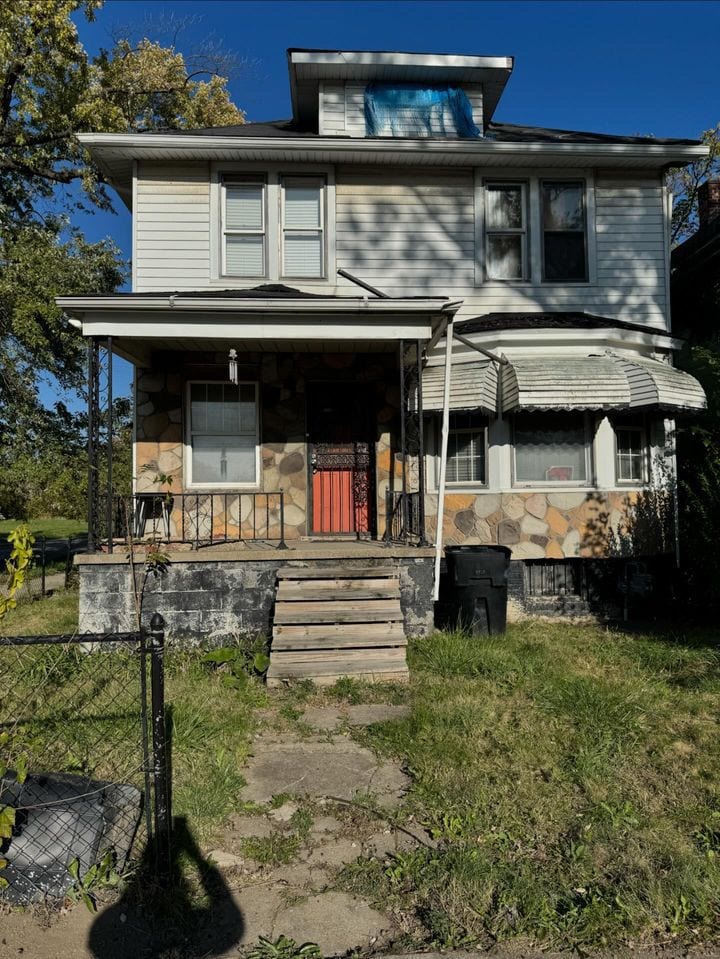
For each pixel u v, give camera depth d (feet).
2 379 43.98
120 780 12.25
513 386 25.52
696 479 28.19
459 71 31.48
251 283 29.81
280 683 18.08
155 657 9.66
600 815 11.21
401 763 13.57
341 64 30.89
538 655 20.79
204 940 8.45
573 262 30.96
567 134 33.35
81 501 41.39
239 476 28.94
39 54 43.93
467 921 8.73
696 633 24.63
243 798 12.09
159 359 28.40
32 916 8.96
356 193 30.25
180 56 56.44
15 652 20.20
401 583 22.86
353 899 9.23
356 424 29.50
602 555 27.43
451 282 30.40
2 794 9.90
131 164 29.86
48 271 40.91
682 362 31.73
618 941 8.38
